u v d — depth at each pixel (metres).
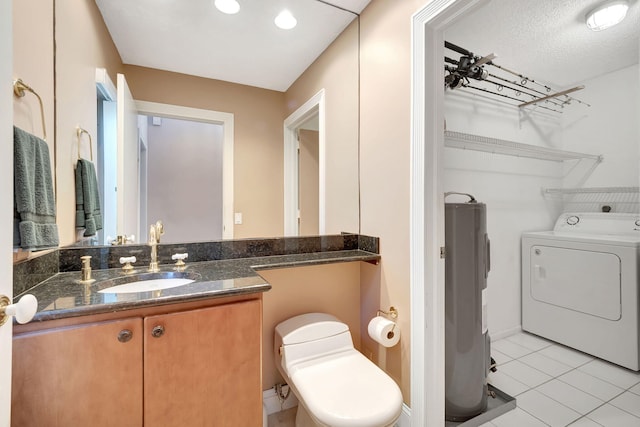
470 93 2.24
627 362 1.99
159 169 1.54
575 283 2.26
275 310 1.62
